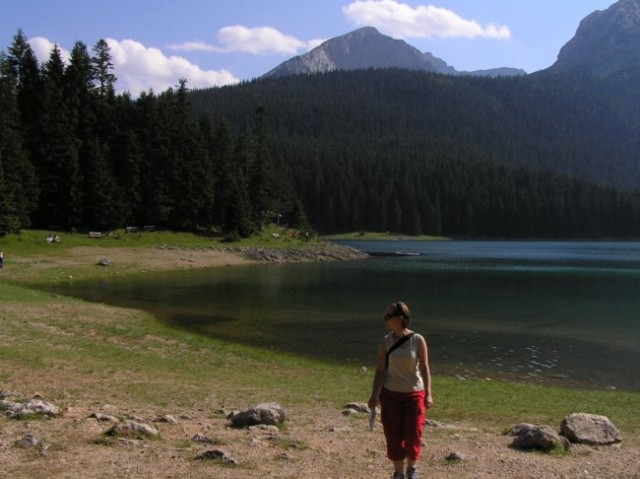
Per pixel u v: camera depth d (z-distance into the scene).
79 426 9.81
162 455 8.49
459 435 11.23
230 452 8.87
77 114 85.94
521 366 22.78
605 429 10.87
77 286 46.75
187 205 91.94
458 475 8.34
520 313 36.47
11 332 22.20
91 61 95.75
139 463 8.06
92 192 79.00
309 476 7.97
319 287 50.50
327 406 14.34
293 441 9.73
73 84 88.31
